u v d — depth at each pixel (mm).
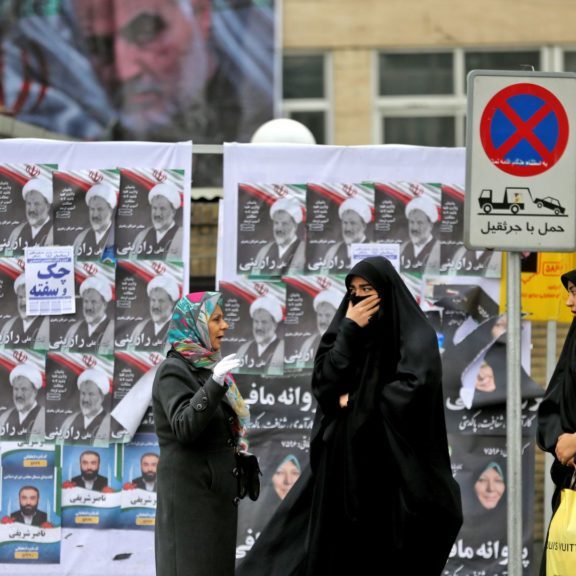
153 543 25031
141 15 45062
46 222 25234
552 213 19156
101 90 45219
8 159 25297
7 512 25156
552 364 25719
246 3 45094
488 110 19156
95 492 25062
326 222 25141
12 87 45312
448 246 25172
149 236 25156
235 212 25125
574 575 20578
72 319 25188
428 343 19828
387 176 25172
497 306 25156
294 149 25125
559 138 19172
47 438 25109
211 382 19422
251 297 25062
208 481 20125
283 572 21812
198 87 45156
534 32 47312
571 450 21219
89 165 25250
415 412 19734
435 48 47562
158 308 25047
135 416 24938
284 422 25016
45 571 25062
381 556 20469
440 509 20000
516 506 19203
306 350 25016
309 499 22016
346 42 47344
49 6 45125
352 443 20156
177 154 25219
